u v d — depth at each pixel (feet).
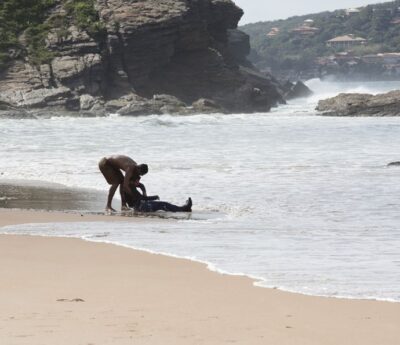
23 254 76.89
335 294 59.57
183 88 503.20
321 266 72.54
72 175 165.58
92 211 118.21
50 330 45.37
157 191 140.15
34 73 465.06
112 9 489.67
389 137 269.64
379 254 79.97
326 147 232.12
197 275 66.74
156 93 494.59
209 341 43.78
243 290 60.39
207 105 468.75
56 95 450.30
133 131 300.40
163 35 487.20
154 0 496.64
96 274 66.18
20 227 98.02
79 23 481.46
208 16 540.52
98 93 465.88
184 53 505.25
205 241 87.56
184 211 117.91
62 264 71.05
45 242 85.30
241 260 75.15
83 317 49.26
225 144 243.40
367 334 46.60
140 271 68.13
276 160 194.29
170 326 47.34
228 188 143.84
